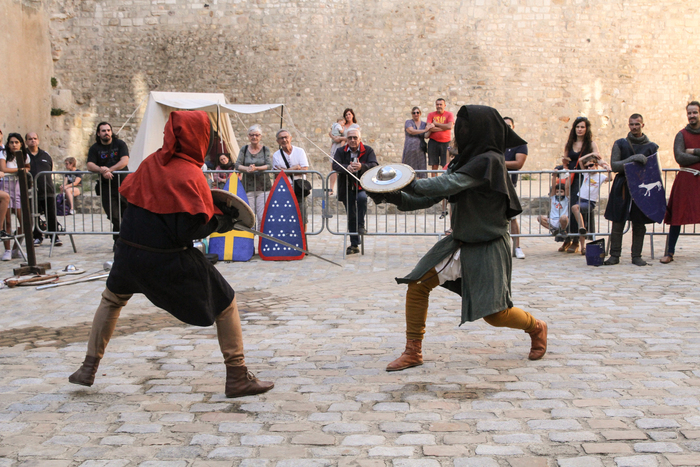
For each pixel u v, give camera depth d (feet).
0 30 54.34
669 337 14.29
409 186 11.03
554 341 14.14
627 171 23.38
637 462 8.32
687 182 23.67
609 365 12.43
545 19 62.34
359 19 61.93
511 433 9.32
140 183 10.24
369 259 27.25
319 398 10.90
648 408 10.19
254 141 28.35
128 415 10.20
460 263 11.60
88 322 16.99
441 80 62.39
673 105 64.64
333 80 62.49
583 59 62.90
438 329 15.24
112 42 63.41
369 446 8.96
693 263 24.63
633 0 62.85
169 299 10.30
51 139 63.52
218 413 10.25
